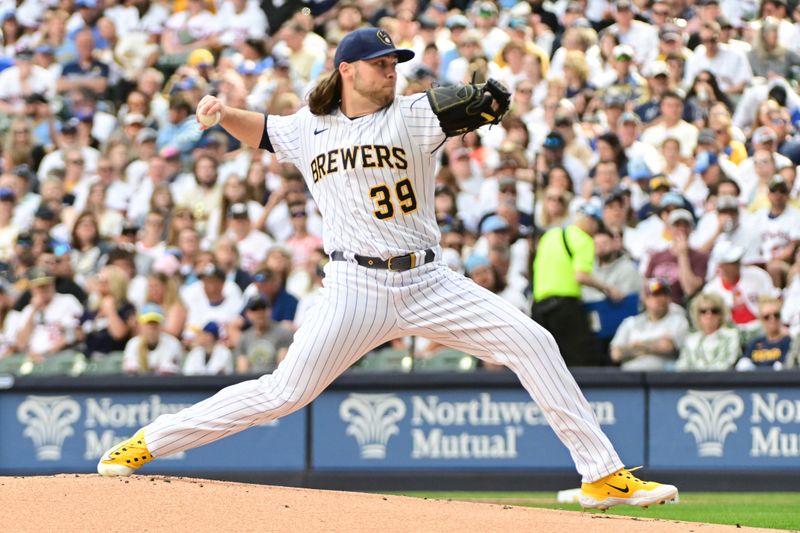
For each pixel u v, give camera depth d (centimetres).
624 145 3956
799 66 4306
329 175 1800
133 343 3744
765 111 3991
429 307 1809
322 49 4784
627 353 3372
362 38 1755
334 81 1778
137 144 4512
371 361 3541
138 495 1741
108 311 3900
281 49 4762
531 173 3956
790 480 3209
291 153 1862
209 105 1836
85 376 3494
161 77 4884
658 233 3694
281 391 1831
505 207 3747
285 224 4081
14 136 4622
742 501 3070
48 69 4947
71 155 4572
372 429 3397
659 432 3272
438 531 1617
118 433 3475
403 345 3566
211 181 4269
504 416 3338
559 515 1775
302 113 1867
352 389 3412
